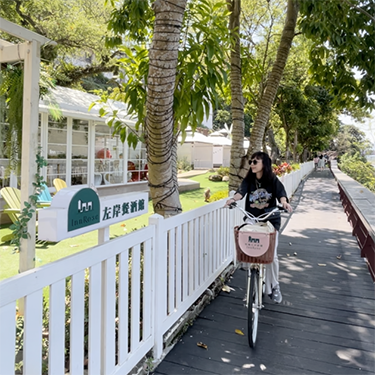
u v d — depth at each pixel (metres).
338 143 53.47
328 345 2.88
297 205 10.90
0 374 1.32
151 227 2.50
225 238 4.39
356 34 5.14
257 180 3.34
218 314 3.42
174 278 2.98
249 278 2.96
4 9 8.65
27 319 1.45
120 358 2.16
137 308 2.35
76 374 1.78
